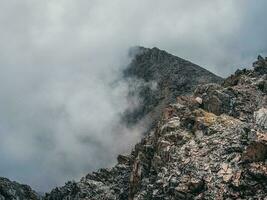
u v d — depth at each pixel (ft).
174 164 229.66
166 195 217.56
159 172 240.32
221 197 196.44
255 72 311.47
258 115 239.09
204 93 289.74
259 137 202.59
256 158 200.34
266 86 282.56
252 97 275.39
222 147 224.12
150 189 229.66
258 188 191.42
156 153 259.39
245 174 196.44
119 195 306.14
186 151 234.17
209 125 249.34
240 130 231.91
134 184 270.05
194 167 218.79
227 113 268.00
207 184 205.98
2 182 344.90
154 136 295.07
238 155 212.02
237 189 195.31
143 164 269.44
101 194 314.14
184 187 210.18
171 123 265.75
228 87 290.76
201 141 238.07
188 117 262.06
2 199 328.70
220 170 207.62
